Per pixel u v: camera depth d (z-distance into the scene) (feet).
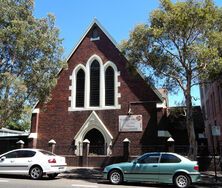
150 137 77.61
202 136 82.07
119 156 76.59
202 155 72.18
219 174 65.10
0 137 89.45
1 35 64.90
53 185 46.16
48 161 55.67
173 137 82.58
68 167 77.30
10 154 57.26
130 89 82.07
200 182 54.24
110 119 81.56
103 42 87.35
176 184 48.39
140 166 50.85
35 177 55.16
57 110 86.17
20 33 66.08
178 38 58.70
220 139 92.53
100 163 77.46
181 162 49.11
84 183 51.80
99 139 82.23
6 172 56.29
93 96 84.79
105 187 46.06
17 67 69.82
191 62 58.65
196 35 58.54
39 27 70.13
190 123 59.93
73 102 85.40
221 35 56.03
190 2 56.90
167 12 57.98
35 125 85.87
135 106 80.64
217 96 96.53
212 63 54.60
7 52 68.80
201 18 55.93
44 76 70.69
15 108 67.31
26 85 69.10
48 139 84.69
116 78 83.61
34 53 69.97
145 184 52.85
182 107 71.56
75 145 81.87
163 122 77.15
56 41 71.26
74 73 87.25
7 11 67.15
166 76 61.93
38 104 87.86
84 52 88.07
